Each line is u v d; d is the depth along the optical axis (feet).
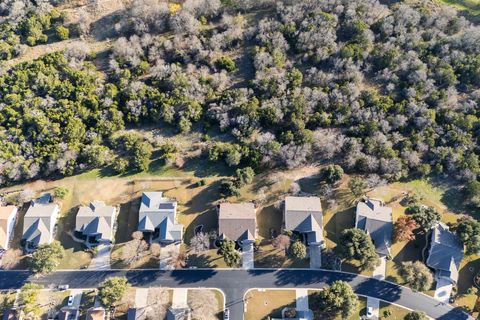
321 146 360.07
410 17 403.95
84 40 422.82
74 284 313.12
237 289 310.45
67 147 354.33
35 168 347.15
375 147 353.31
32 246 328.29
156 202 336.29
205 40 405.59
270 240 327.26
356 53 390.21
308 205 330.13
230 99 372.79
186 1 414.82
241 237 320.91
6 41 408.46
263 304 304.71
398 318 300.81
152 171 358.84
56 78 386.93
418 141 352.28
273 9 431.84
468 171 341.41
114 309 302.66
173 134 375.86
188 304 304.09
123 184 353.51
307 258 321.11
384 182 343.67
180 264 318.45
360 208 331.16
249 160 351.05
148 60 405.18
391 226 322.55
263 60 388.57
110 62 393.29
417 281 295.69
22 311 300.40
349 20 408.05
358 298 307.58
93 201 344.69
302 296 307.37
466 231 314.76
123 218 338.13
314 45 400.88
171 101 372.17
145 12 409.90
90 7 435.12
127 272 317.22
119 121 370.32
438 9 424.46
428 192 347.36
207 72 396.16
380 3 434.30
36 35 413.80
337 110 368.07
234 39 410.11
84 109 367.45
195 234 329.93
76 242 328.70
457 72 387.34
